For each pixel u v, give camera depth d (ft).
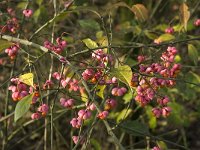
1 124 10.74
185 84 9.50
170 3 12.54
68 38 10.00
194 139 14.19
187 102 12.46
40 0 10.01
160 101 6.82
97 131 12.07
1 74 11.41
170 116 10.34
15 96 6.49
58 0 10.22
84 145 7.23
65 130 12.64
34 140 13.03
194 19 10.09
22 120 11.49
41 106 6.37
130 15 12.09
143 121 11.16
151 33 9.91
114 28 12.44
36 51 9.89
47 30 10.20
